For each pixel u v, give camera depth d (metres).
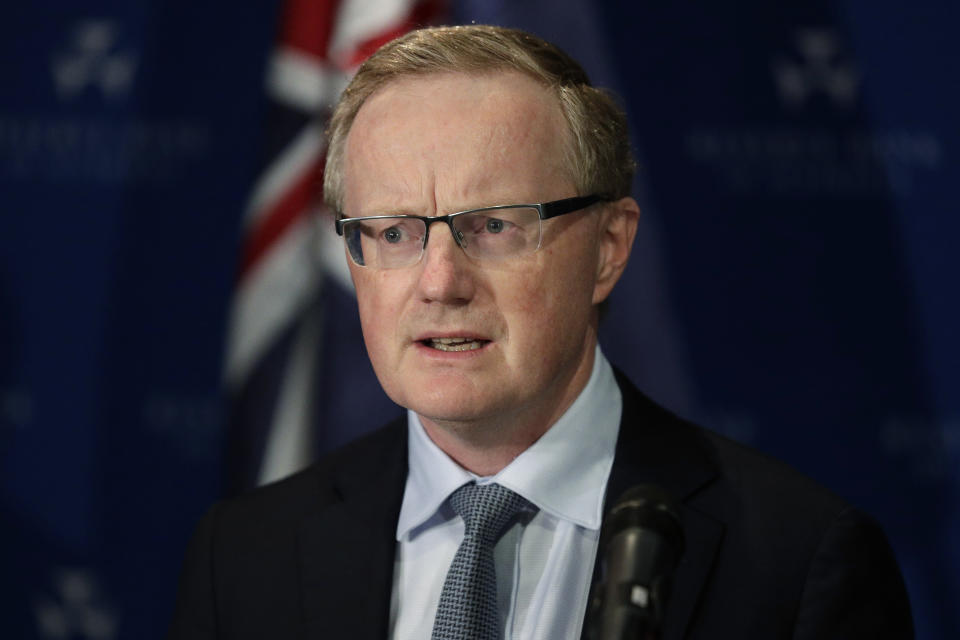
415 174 3.32
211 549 4.26
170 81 7.79
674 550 2.55
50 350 7.78
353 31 6.81
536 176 3.37
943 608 7.15
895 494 7.25
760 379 7.31
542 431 3.71
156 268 7.74
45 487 7.73
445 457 3.78
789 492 3.75
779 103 7.41
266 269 6.82
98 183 7.80
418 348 3.39
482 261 3.33
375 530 3.96
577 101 3.54
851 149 7.38
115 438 7.71
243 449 6.77
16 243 7.84
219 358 7.66
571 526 3.69
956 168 7.34
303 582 3.96
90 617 7.66
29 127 7.86
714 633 3.48
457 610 3.47
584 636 3.44
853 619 3.49
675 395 7.22
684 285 7.33
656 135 7.41
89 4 7.87
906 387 7.29
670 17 7.43
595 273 3.62
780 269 7.36
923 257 7.32
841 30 7.41
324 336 6.78
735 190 7.39
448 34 3.56
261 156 6.99
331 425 6.73
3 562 7.72
